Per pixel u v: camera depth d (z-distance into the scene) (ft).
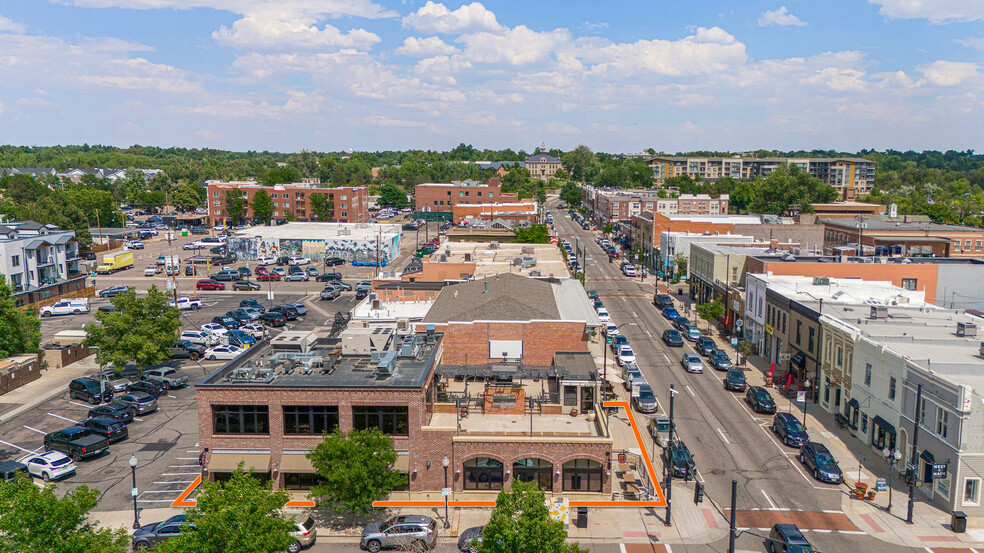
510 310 167.43
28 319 208.85
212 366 217.97
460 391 151.94
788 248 345.10
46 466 135.74
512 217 483.92
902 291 219.61
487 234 392.27
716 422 169.07
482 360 165.78
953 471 123.75
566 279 232.73
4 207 505.25
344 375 134.82
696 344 243.40
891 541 114.52
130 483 136.15
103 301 321.52
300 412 127.54
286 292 341.21
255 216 589.73
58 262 315.78
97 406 172.65
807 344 192.44
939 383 128.47
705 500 129.18
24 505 80.28
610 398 185.37
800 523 120.47
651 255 421.59
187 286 351.46
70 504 82.84
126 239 509.35
